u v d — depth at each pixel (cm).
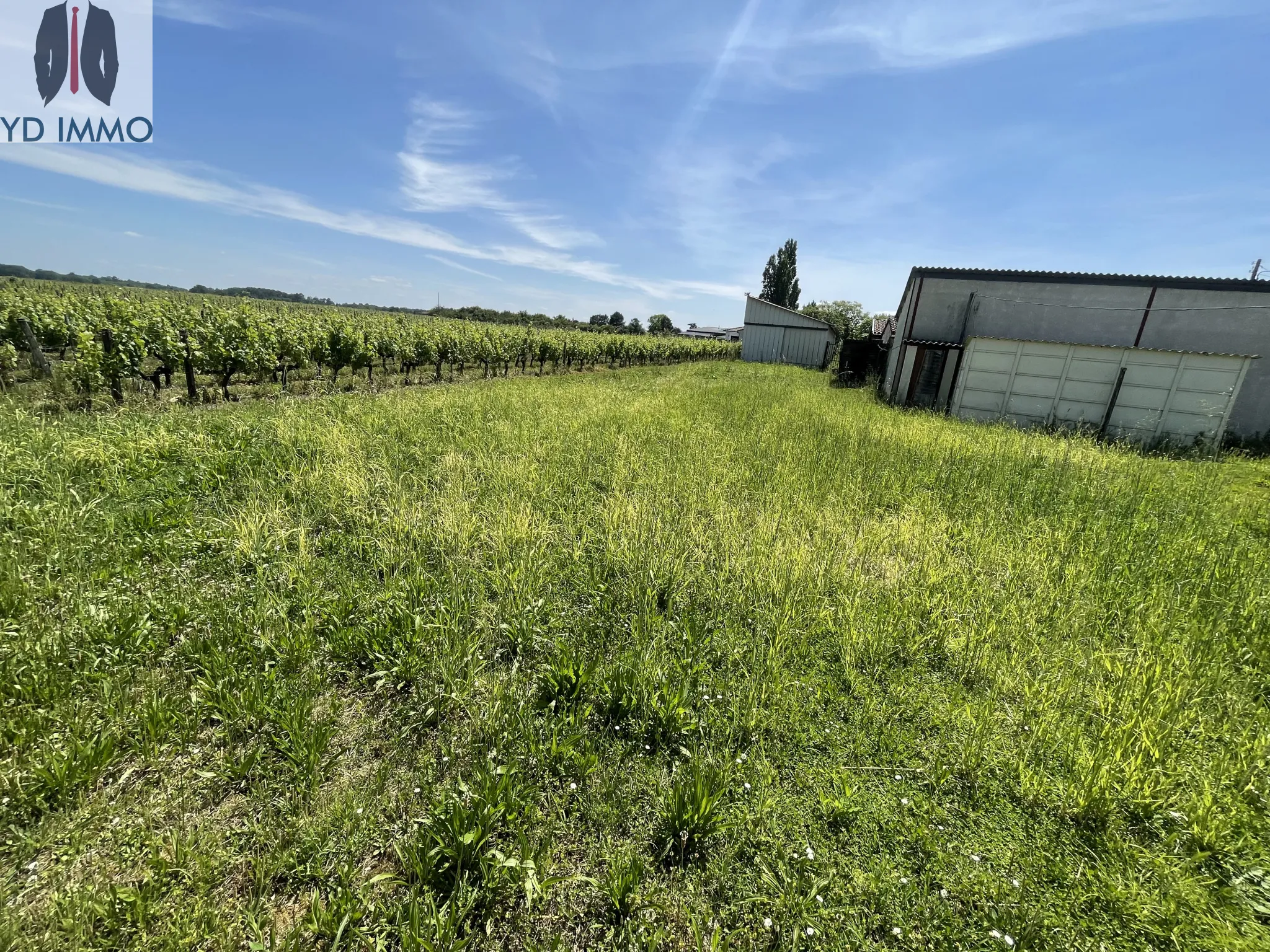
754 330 3341
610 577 351
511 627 277
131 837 170
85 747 189
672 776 205
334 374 1230
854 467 620
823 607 320
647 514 429
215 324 1008
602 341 2586
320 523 407
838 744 224
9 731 195
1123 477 643
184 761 199
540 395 1061
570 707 237
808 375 2298
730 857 175
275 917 153
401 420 713
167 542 341
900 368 1434
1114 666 273
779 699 244
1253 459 937
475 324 2292
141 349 829
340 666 253
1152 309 1211
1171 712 237
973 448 750
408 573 336
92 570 304
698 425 827
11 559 295
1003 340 1130
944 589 348
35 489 401
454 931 146
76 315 1133
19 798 174
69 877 158
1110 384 1059
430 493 474
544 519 420
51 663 231
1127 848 180
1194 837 186
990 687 265
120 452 481
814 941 153
